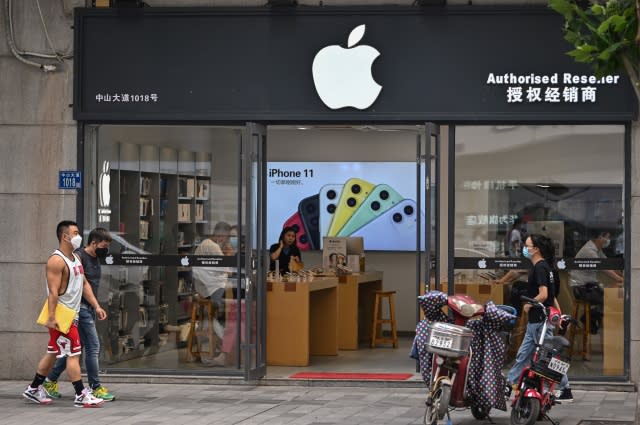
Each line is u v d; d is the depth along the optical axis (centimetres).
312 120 1218
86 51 1246
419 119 1208
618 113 1193
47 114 1255
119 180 1261
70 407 1079
